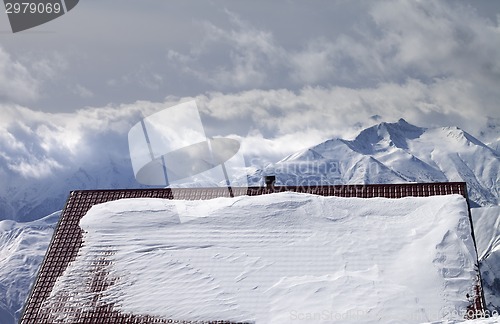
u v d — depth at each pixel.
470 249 34.09
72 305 33.66
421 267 33.34
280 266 34.12
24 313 33.62
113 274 34.66
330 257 34.28
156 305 33.09
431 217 35.72
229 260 34.62
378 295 32.19
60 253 36.03
